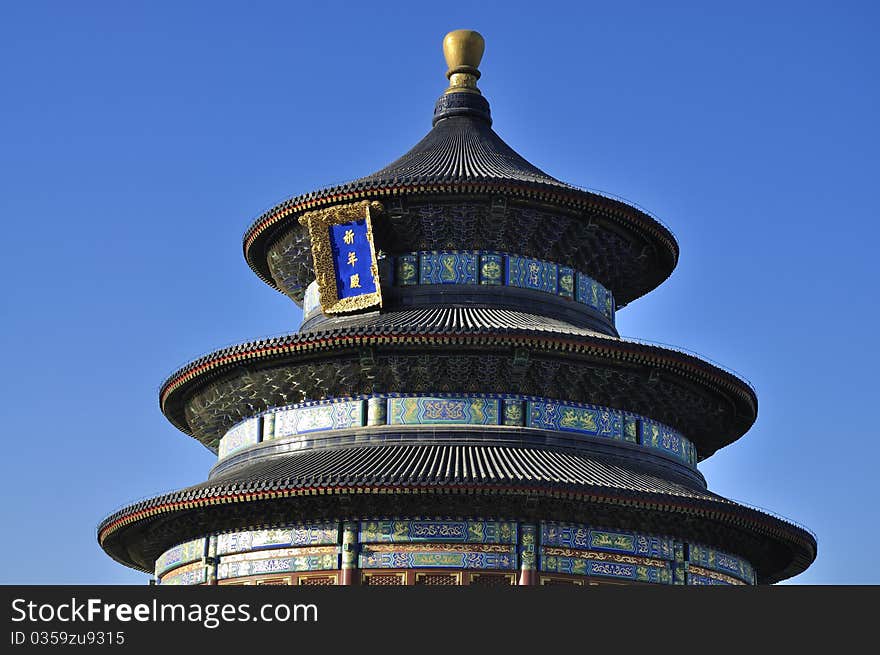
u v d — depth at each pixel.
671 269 86.44
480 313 74.94
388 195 76.81
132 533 76.50
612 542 68.56
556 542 67.38
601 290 82.88
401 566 66.62
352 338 70.44
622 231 81.19
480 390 72.31
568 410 72.88
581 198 77.50
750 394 77.75
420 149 84.38
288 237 81.56
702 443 83.44
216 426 79.94
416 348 71.19
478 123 87.12
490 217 77.44
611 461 71.81
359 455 69.50
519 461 68.31
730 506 69.00
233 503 69.12
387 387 72.62
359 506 67.50
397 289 77.94
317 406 73.50
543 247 79.44
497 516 67.19
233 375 75.44
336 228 77.44
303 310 84.00
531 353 71.25
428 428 71.19
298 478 66.06
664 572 69.56
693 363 73.44
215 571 70.50
